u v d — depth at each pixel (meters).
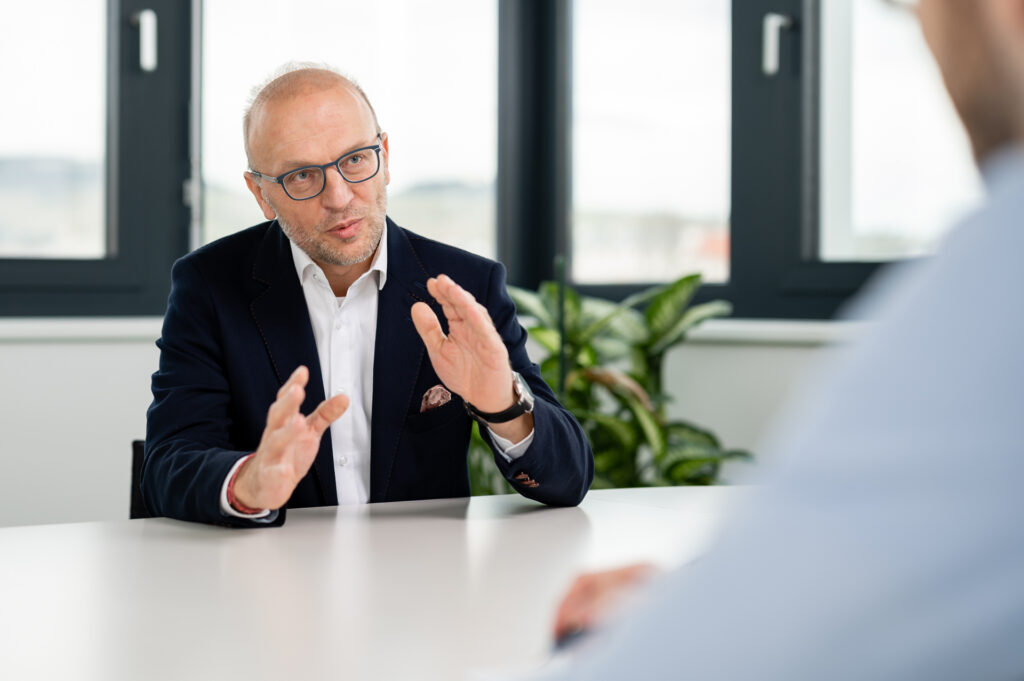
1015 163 0.26
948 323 0.25
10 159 2.88
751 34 3.12
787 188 3.08
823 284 3.00
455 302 1.30
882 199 2.92
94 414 2.77
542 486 1.40
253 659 0.79
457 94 3.45
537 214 3.59
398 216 3.39
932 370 0.24
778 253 3.10
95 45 2.95
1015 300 0.24
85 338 2.75
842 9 2.97
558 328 2.85
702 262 3.29
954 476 0.24
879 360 0.25
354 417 1.65
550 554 1.15
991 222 0.25
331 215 1.54
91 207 2.97
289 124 1.53
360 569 1.08
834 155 3.01
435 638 0.84
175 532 1.27
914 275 0.27
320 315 1.66
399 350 1.63
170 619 0.90
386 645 0.82
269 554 1.15
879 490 0.24
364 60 3.29
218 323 1.59
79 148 2.95
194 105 3.04
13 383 2.69
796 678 0.24
